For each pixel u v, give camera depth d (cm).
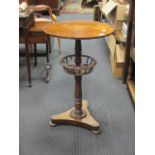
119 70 300
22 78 300
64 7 735
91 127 205
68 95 263
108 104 248
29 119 224
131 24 258
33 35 282
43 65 338
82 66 189
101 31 183
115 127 214
